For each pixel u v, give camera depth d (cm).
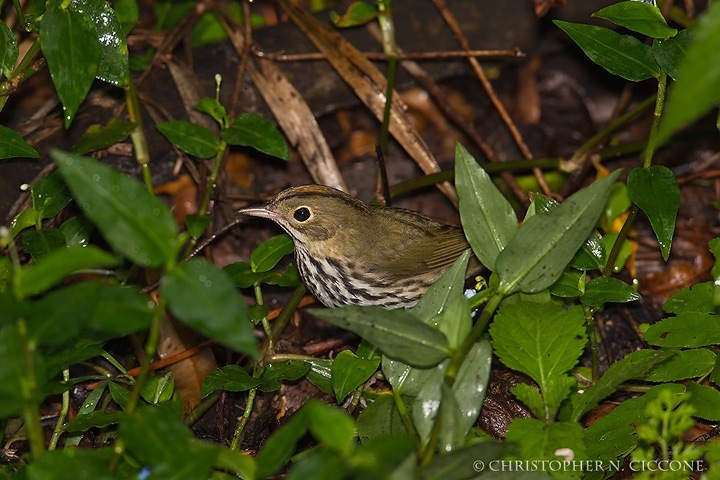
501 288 818
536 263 812
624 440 900
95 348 919
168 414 687
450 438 711
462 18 1557
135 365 1170
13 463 955
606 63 983
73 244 1121
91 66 980
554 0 1477
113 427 1030
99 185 629
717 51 432
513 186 1458
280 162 1542
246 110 1448
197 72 1461
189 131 1224
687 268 1382
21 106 1465
